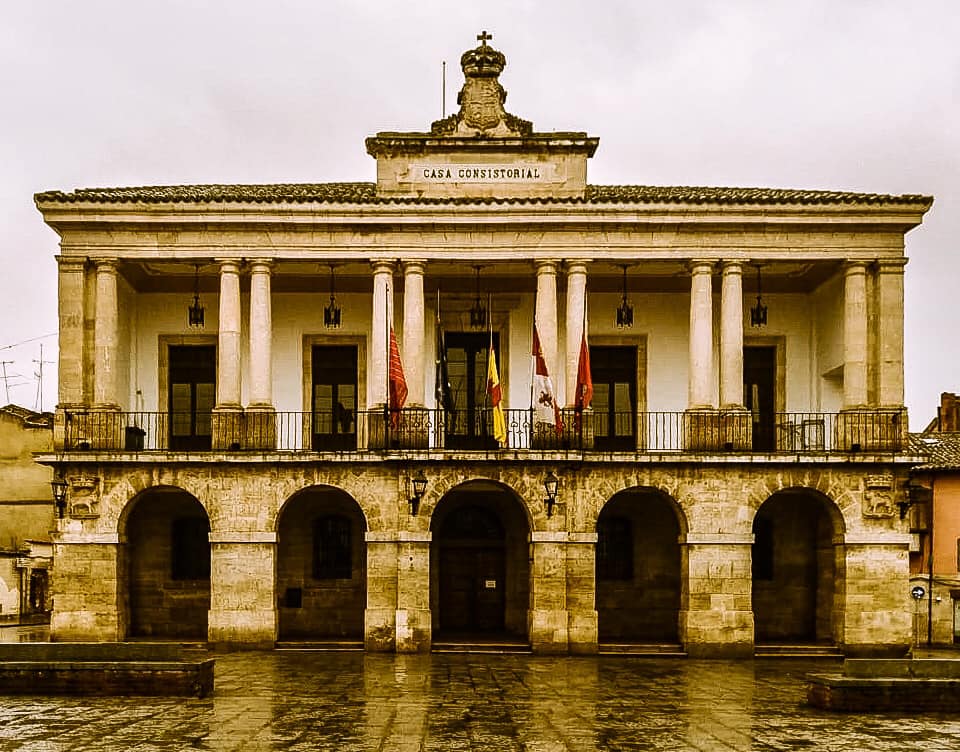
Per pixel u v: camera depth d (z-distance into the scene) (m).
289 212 31.61
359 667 27.28
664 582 34.69
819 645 31.97
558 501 30.97
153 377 34.94
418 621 30.66
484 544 34.88
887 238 31.95
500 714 20.05
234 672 26.08
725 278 31.97
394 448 31.00
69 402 31.34
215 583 30.97
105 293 31.59
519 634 34.03
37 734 17.23
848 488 31.31
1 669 21.20
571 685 24.36
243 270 32.44
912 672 21.23
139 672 21.30
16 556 41.12
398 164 32.62
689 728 18.69
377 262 31.80
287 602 34.28
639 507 34.84
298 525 34.50
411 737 17.59
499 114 32.78
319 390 35.22
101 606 30.92
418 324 31.80
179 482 31.11
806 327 35.59
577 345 31.86
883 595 31.14
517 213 31.69
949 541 38.47
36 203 31.16
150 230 31.72
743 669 28.11
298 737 17.42
